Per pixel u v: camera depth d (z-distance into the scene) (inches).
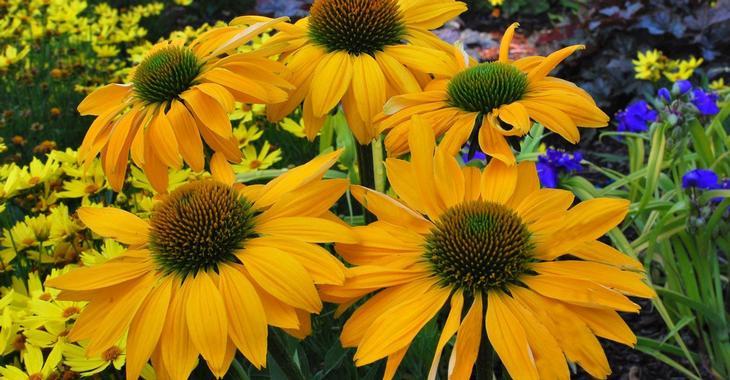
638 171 29.2
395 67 20.1
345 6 20.3
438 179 17.2
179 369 15.6
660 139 27.8
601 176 39.3
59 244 23.3
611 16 48.9
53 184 26.1
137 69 20.3
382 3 20.6
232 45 19.3
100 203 24.4
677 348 25.9
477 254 16.1
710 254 27.5
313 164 17.2
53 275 21.5
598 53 49.6
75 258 23.3
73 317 20.1
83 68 41.7
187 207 16.6
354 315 16.1
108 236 17.2
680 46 48.6
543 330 15.4
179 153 19.0
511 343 15.3
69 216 24.2
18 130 36.8
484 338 16.3
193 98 19.1
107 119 19.9
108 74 43.1
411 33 21.1
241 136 28.8
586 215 16.4
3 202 23.7
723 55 47.4
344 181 17.0
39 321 20.0
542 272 16.1
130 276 16.5
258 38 37.0
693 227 25.4
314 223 16.4
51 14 47.3
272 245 16.2
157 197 18.8
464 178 17.5
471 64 20.9
